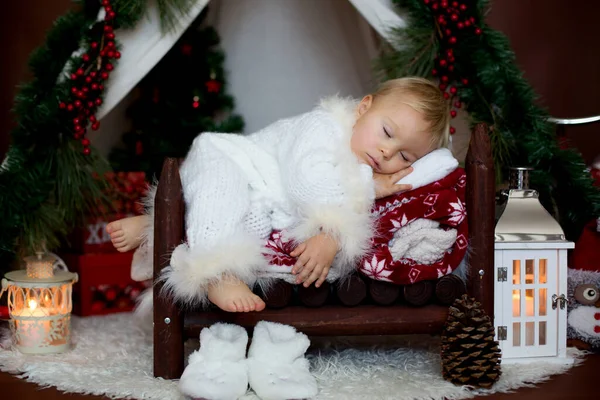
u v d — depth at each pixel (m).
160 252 1.56
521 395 1.54
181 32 2.11
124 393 1.49
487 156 1.66
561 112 3.19
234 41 2.75
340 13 2.63
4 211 2.02
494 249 1.71
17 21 3.14
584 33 3.17
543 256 1.79
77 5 2.12
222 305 1.51
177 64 2.77
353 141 1.71
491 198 1.66
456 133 2.25
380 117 1.69
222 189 1.62
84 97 2.00
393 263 1.60
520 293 1.78
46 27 3.15
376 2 2.11
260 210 1.71
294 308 1.62
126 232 1.78
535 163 2.10
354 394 1.49
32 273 1.85
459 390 1.53
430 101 1.72
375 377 1.61
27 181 2.04
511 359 1.78
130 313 2.37
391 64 2.09
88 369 1.67
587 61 3.17
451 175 1.68
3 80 3.13
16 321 1.86
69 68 2.04
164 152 2.74
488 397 1.52
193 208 1.59
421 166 1.68
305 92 2.71
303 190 1.62
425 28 2.07
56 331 1.84
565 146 2.43
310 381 1.49
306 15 2.68
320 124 1.72
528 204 1.83
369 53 2.52
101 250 2.38
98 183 2.27
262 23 2.71
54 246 2.22
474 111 2.12
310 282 1.56
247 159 1.79
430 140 1.71
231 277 1.52
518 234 1.78
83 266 2.31
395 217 1.64
